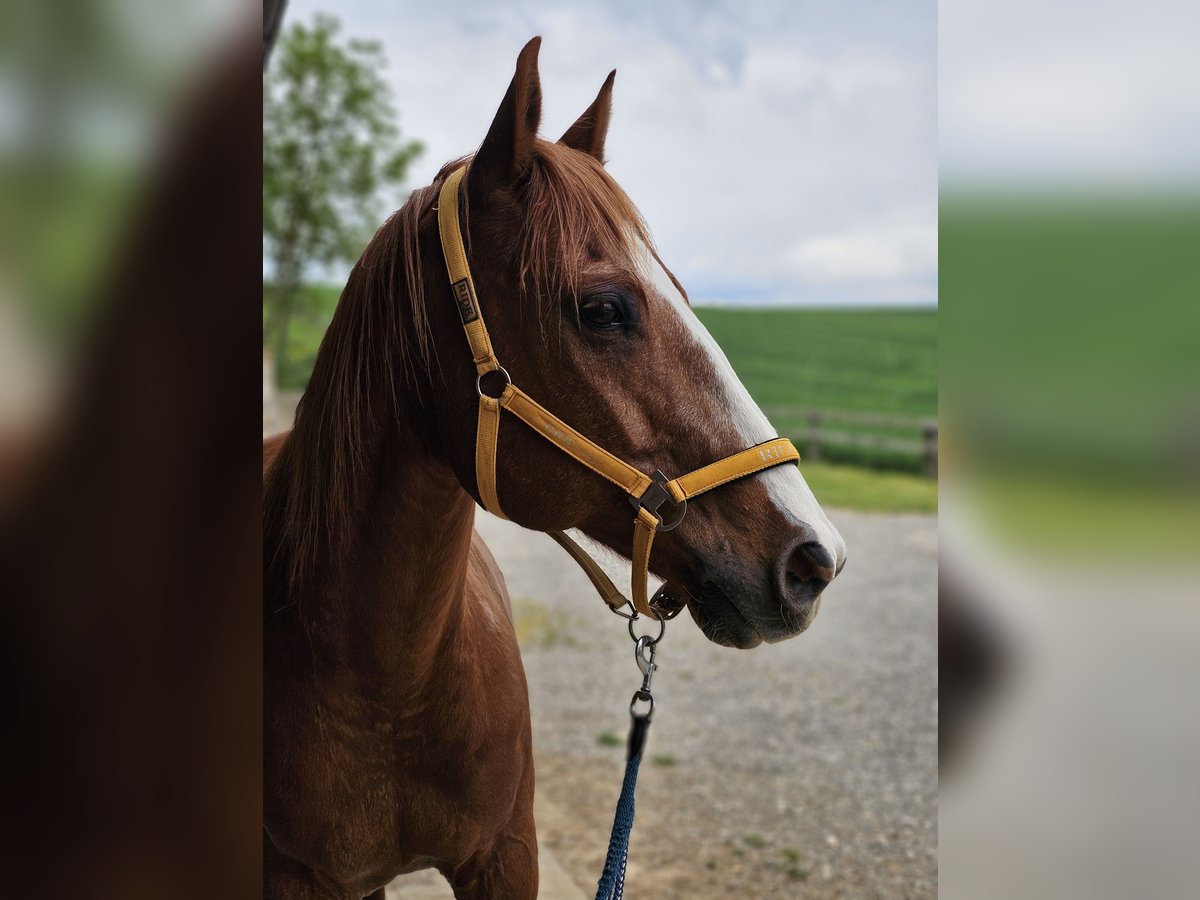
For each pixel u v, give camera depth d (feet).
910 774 12.91
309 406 3.74
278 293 50.83
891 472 42.91
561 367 3.30
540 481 3.41
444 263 3.42
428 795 3.92
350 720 3.75
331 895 3.95
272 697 3.79
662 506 3.38
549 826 10.30
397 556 3.64
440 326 3.43
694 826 10.76
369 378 3.58
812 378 67.00
